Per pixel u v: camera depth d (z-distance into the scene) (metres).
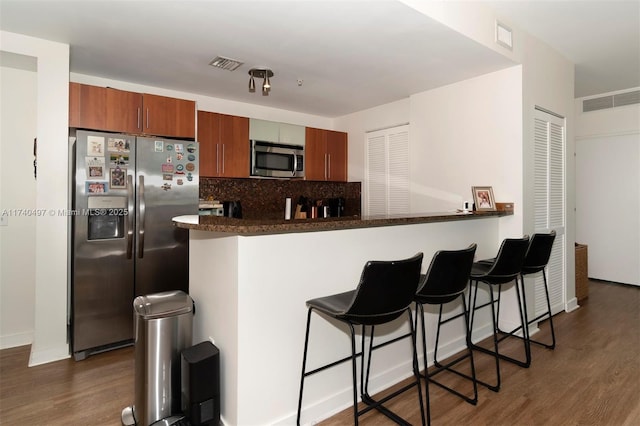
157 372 1.82
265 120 4.13
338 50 2.71
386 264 1.51
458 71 3.13
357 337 2.12
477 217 2.83
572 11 2.69
